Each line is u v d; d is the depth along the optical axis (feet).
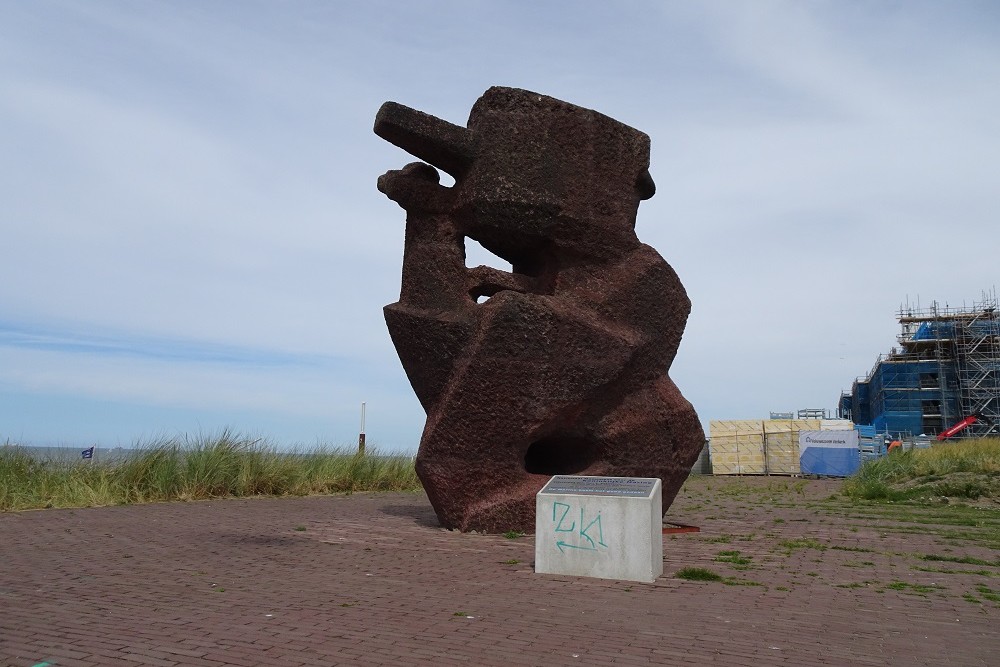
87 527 32.17
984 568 26.00
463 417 32.68
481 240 35.32
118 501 43.06
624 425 34.47
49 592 19.60
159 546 27.55
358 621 17.28
